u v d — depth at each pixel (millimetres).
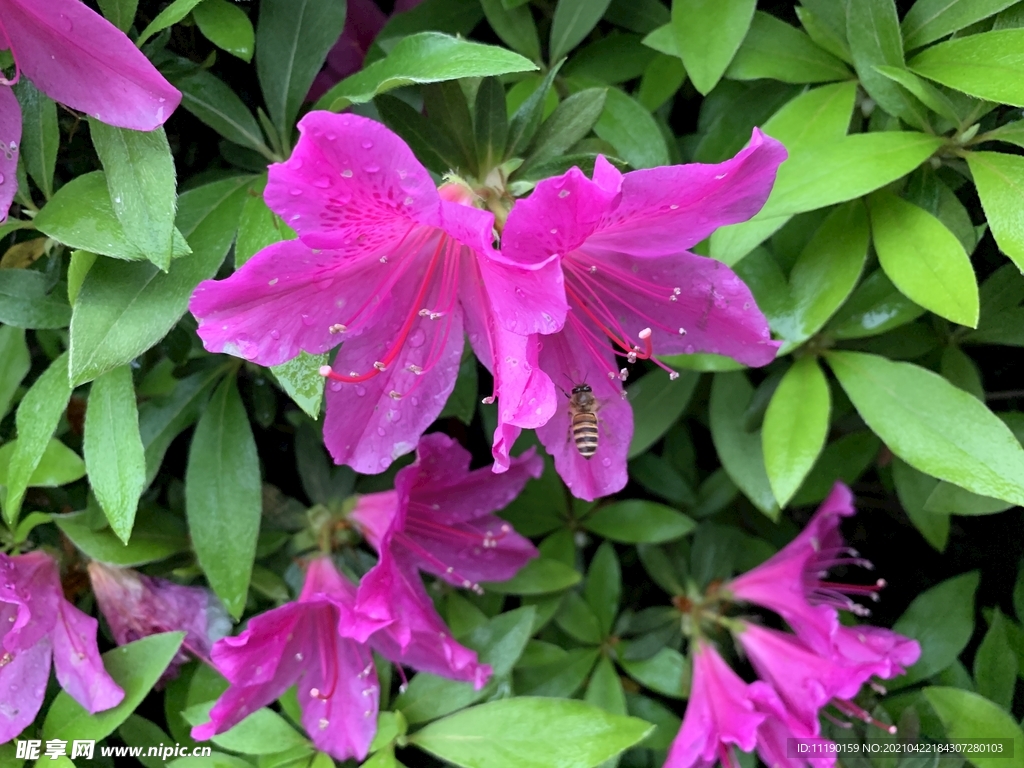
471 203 189
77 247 175
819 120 208
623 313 196
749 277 219
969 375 239
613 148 210
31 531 226
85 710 213
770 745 240
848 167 198
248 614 238
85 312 179
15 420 228
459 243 186
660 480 267
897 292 225
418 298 186
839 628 243
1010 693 245
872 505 286
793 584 246
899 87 204
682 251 185
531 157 200
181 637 216
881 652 240
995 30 199
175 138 221
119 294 182
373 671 222
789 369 229
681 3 211
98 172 183
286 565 240
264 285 165
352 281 176
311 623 220
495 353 182
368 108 213
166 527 228
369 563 236
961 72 194
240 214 197
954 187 217
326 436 187
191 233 193
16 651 208
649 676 255
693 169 162
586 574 276
